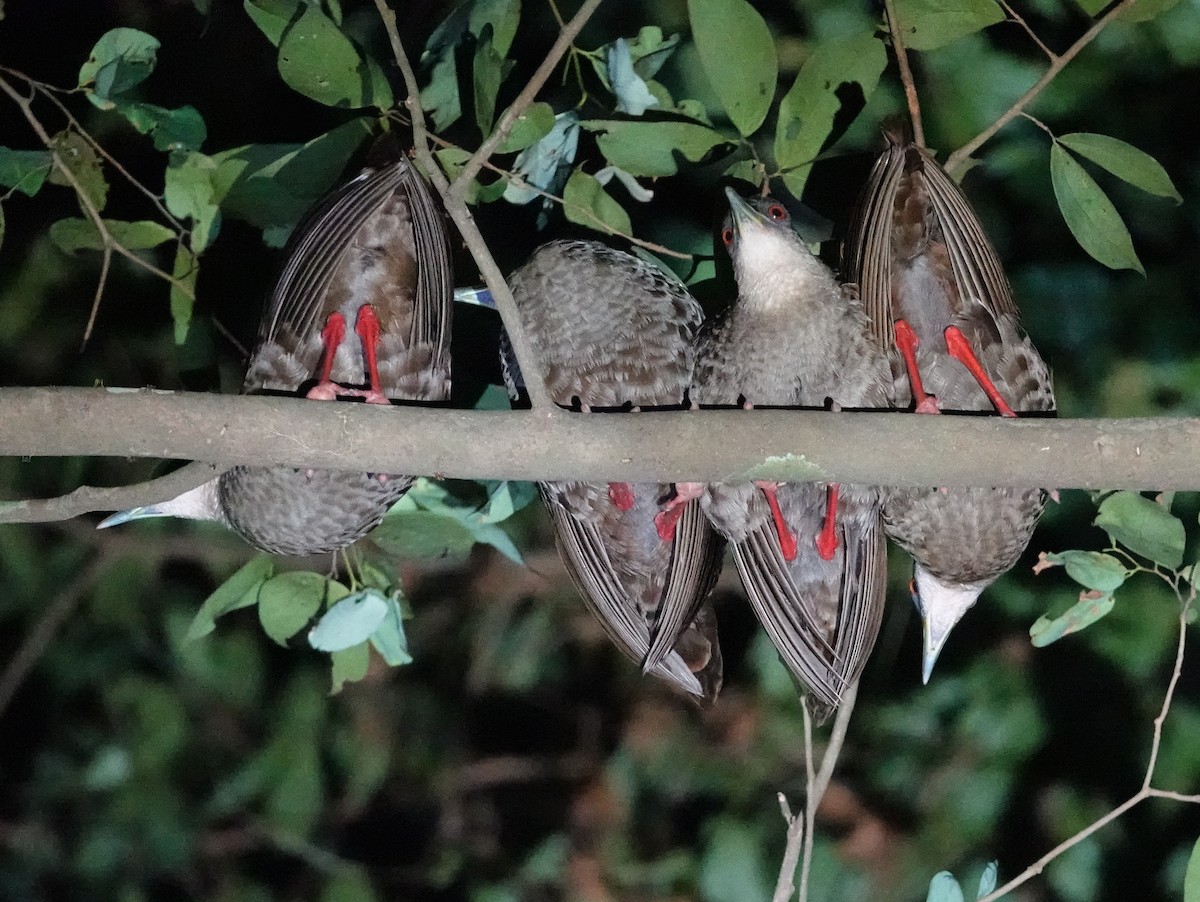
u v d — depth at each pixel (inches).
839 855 479.2
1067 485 289.1
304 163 339.3
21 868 519.5
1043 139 440.8
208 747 526.3
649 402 336.2
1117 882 462.3
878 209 305.7
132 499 292.5
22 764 528.4
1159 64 442.0
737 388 313.3
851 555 340.5
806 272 309.9
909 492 338.0
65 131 356.5
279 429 284.7
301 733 523.8
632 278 339.6
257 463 288.5
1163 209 448.8
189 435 283.6
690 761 506.3
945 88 437.1
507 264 373.1
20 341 494.0
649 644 359.3
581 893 502.0
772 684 497.4
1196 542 440.5
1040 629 331.0
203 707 526.9
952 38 337.4
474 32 343.0
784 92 435.5
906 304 323.0
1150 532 320.2
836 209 356.8
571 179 336.5
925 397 308.0
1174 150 447.2
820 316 309.1
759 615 335.0
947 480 287.7
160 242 358.3
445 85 346.3
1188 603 319.3
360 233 325.4
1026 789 476.1
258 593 353.4
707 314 361.4
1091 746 474.0
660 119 350.6
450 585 536.1
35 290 494.6
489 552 533.0
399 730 532.4
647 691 521.3
